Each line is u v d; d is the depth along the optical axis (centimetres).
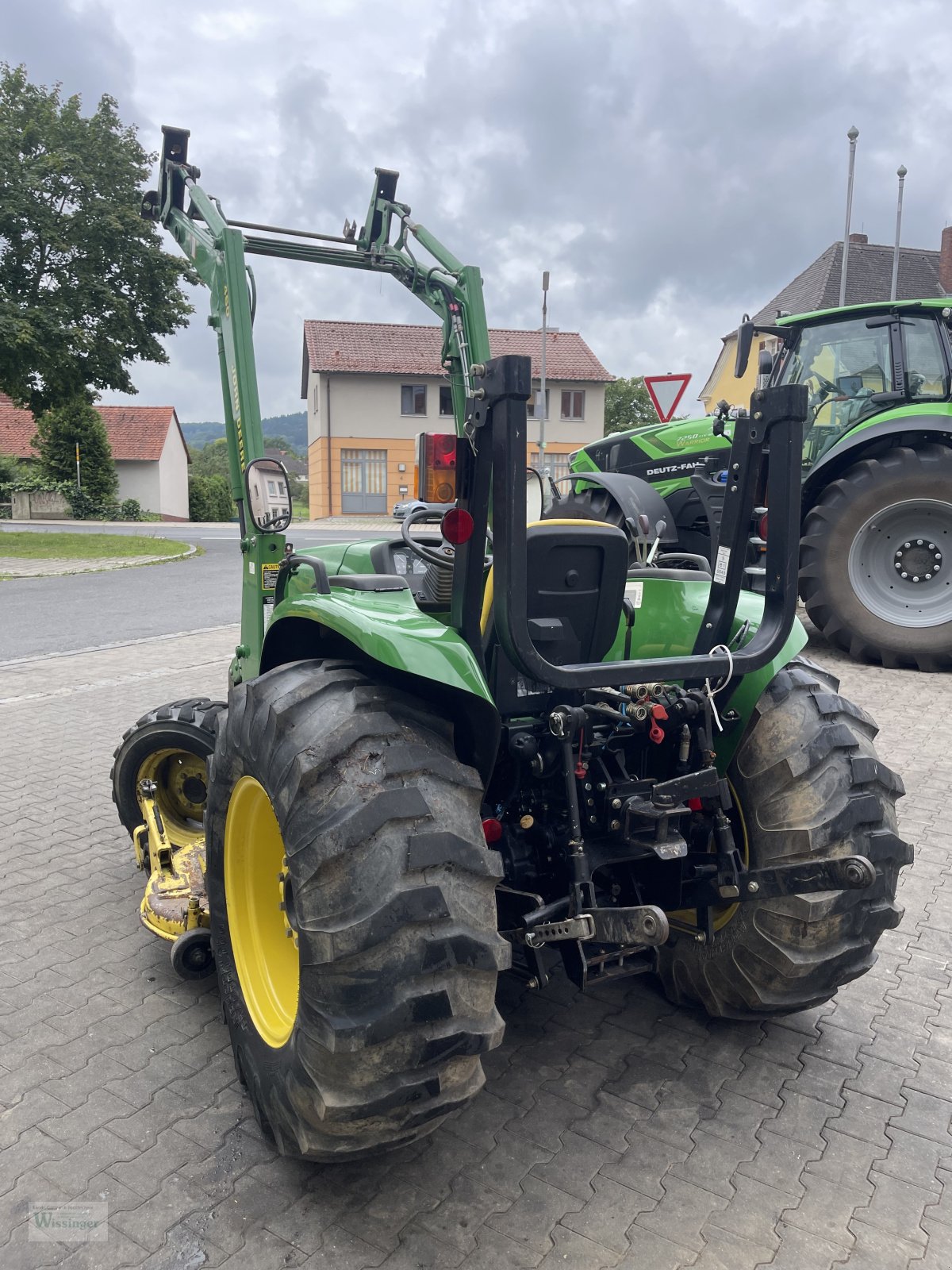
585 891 232
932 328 748
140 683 738
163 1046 280
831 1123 252
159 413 4609
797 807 253
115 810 469
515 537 203
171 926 308
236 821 255
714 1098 261
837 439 785
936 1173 234
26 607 1155
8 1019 292
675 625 276
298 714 210
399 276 411
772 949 261
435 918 188
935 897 382
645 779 257
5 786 503
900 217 1767
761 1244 210
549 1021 299
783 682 268
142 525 3316
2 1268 200
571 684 213
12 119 2047
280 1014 238
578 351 3691
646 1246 209
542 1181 228
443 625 220
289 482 320
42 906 367
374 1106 190
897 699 672
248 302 338
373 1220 214
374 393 3525
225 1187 224
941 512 718
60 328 1992
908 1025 300
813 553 759
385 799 192
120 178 2119
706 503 816
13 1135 240
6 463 3975
